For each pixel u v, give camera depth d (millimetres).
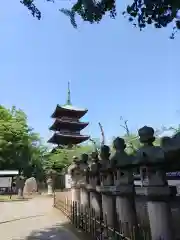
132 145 27094
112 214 7902
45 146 51375
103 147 8711
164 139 4961
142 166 5172
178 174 10289
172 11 6211
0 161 38312
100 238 7707
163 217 4766
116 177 7676
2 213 17359
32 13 7324
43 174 46500
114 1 6719
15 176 36406
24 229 11789
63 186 37906
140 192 6875
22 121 41750
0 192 35812
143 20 6660
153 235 4879
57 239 9414
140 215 6883
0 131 37906
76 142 52812
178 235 5277
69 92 57219
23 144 40094
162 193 4824
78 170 14492
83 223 10312
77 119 53906
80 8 6957
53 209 19203
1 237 10281
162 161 4859
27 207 20500
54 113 54062
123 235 6152
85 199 11617
